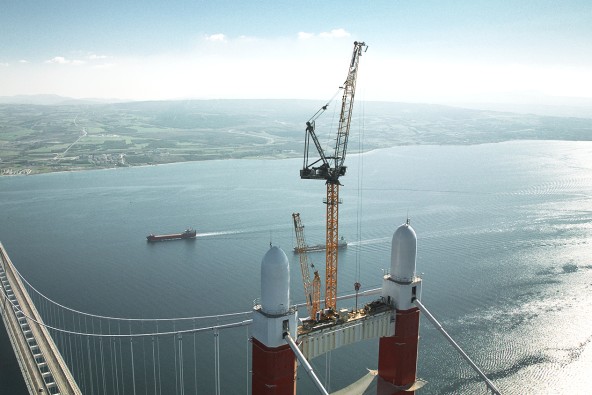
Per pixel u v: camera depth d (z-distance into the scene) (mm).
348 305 161000
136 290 178000
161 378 121125
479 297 164125
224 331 143500
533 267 193000
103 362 129750
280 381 73125
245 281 185125
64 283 186750
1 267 199250
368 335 85375
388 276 90188
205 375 121438
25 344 134625
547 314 151000
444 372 121250
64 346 138375
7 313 153125
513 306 157000
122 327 149750
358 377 119562
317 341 79688
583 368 122375
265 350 72688
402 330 87750
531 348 131375
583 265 194500
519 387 115500
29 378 118500
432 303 159750
